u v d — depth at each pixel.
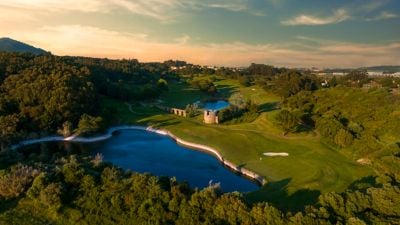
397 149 82.50
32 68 155.75
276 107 166.75
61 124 129.38
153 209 57.81
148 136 133.88
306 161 91.62
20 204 63.94
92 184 64.44
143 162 101.00
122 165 97.50
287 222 52.72
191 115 162.00
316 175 81.19
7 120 116.62
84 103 141.38
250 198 71.88
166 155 108.88
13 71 152.75
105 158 104.06
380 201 55.59
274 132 124.19
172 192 59.69
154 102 195.12
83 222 59.59
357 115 118.94
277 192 74.69
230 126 138.75
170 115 161.38
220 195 60.66
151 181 62.22
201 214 56.72
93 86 154.25
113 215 59.53
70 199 63.66
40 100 132.62
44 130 124.38
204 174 91.88
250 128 132.88
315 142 109.88
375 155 84.81
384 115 110.50
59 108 129.88
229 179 88.31
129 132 140.00
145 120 150.88
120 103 178.62
